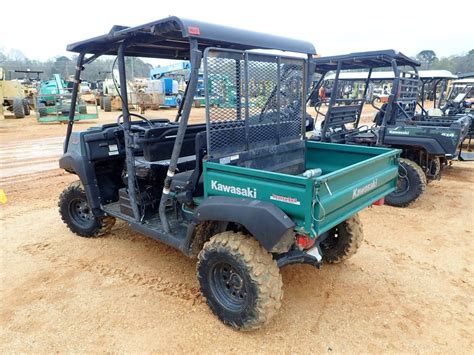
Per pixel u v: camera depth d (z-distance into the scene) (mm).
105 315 2865
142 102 19359
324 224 2414
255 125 3047
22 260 3750
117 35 2961
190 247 2902
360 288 3266
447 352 2510
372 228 4645
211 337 2631
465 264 3727
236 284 2658
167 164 3414
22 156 8930
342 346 2557
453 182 6961
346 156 3504
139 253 3898
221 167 2619
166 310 2928
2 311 2912
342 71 6723
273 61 3082
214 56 2625
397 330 2723
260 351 2500
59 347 2533
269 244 2311
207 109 2645
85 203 4191
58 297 3102
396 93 5477
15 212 5129
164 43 3238
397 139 5496
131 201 3395
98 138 3818
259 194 2447
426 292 3221
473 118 7984
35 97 16578
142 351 2498
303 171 3639
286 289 3230
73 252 3924
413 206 5488
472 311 2955
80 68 3711
